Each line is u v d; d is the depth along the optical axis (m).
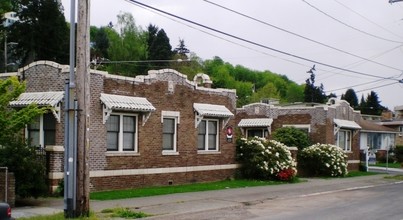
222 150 28.20
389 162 57.72
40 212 15.19
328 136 37.16
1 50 54.81
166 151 24.47
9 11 59.09
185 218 15.16
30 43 56.00
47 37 57.28
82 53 13.95
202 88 26.80
